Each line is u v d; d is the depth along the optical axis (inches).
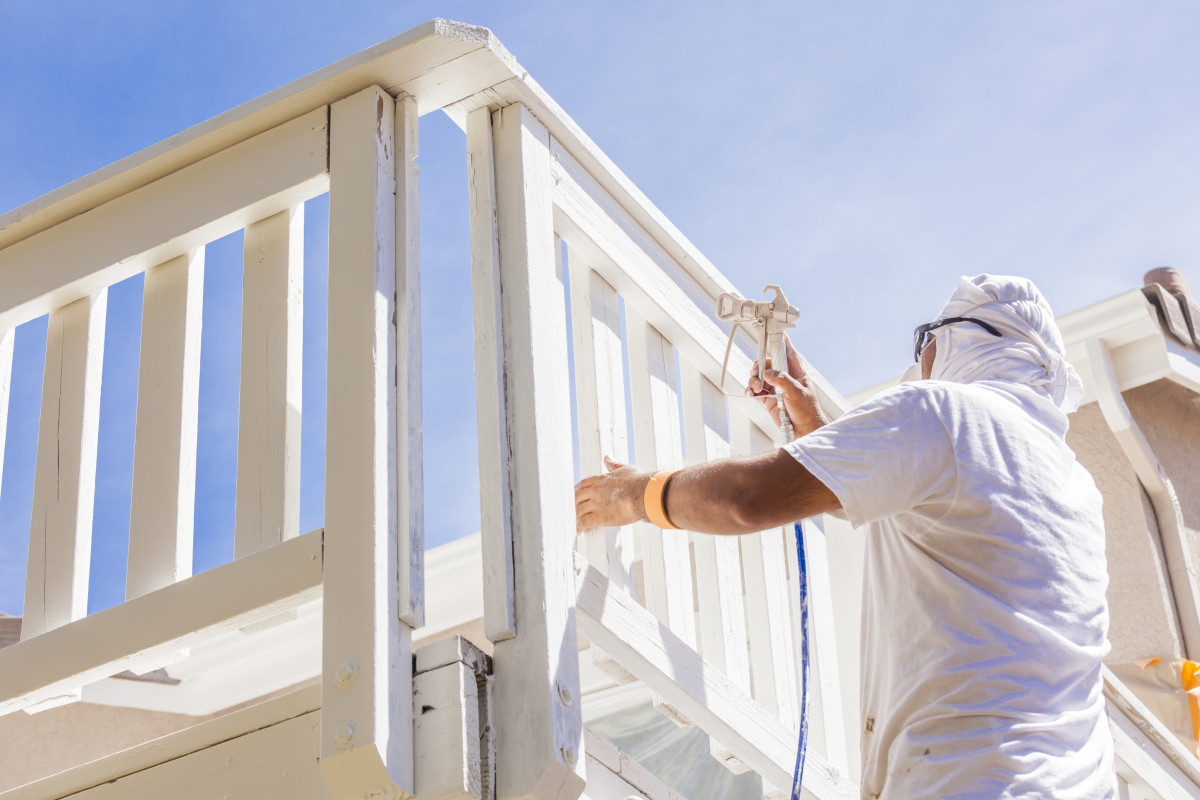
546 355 78.2
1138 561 205.8
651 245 100.1
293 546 71.1
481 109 85.4
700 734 173.8
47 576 82.2
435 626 188.1
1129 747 130.6
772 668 98.5
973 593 71.6
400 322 75.5
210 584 73.1
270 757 69.4
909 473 72.2
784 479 71.0
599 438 88.8
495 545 71.7
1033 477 75.2
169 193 86.4
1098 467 215.3
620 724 176.9
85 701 173.8
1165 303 210.8
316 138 81.6
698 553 95.7
